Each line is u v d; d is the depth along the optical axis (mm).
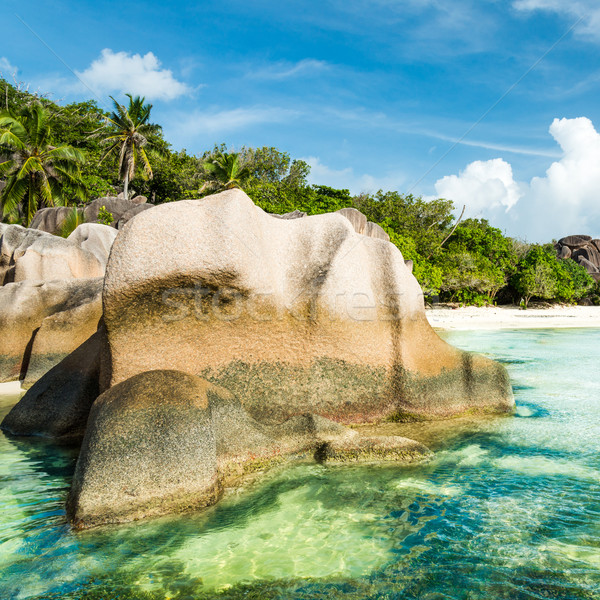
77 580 2918
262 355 5480
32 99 34969
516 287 39219
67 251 11328
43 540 3303
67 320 8438
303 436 4902
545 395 7492
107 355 5082
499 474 4441
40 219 21750
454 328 21953
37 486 4246
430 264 33375
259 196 32875
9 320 8961
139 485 3564
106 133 32906
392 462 4680
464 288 36594
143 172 33531
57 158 27172
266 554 3182
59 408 5656
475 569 3012
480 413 6301
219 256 4938
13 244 11992
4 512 3734
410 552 3205
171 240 4875
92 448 3629
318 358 5723
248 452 4438
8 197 25875
